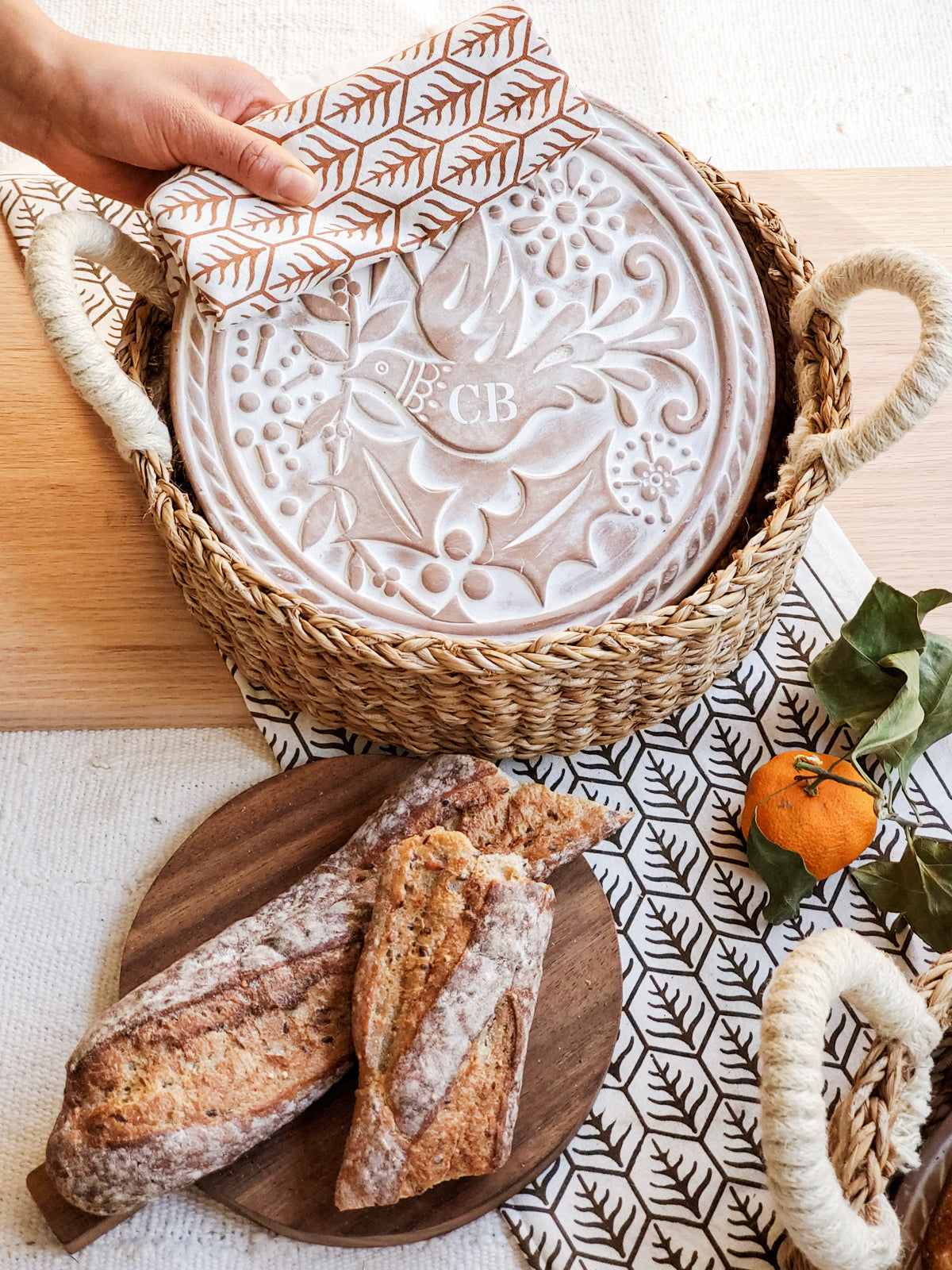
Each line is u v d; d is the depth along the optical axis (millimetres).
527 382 564
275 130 549
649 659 533
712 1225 519
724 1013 553
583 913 551
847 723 582
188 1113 480
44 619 608
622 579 549
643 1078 542
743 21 812
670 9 811
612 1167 527
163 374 599
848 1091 520
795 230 697
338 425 557
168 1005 492
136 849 575
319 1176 506
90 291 674
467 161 555
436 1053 484
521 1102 521
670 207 581
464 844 509
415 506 552
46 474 634
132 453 547
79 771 588
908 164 784
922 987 495
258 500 550
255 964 501
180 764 592
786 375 608
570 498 556
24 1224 514
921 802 596
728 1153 530
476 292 569
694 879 577
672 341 571
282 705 598
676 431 565
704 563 554
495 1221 522
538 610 545
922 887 545
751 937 567
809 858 545
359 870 528
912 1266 481
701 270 577
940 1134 490
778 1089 432
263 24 790
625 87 793
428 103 551
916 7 821
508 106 553
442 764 546
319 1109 515
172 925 545
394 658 509
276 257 538
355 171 553
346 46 788
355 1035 494
